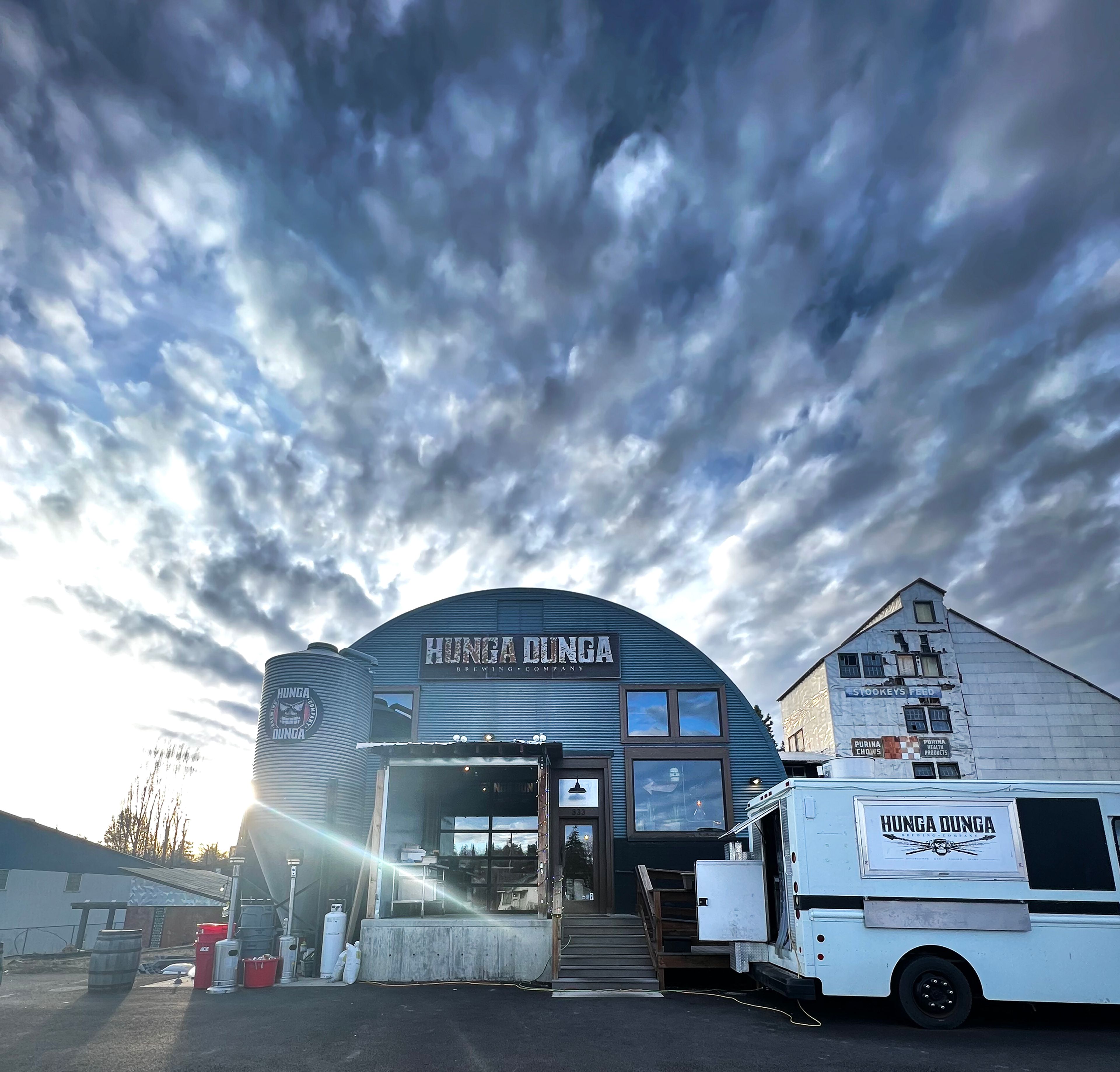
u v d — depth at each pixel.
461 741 15.23
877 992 9.78
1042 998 9.65
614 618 19.91
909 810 10.41
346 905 15.52
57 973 16.11
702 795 18.28
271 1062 7.82
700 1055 8.13
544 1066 7.65
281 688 17.41
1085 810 10.36
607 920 15.49
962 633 39.38
